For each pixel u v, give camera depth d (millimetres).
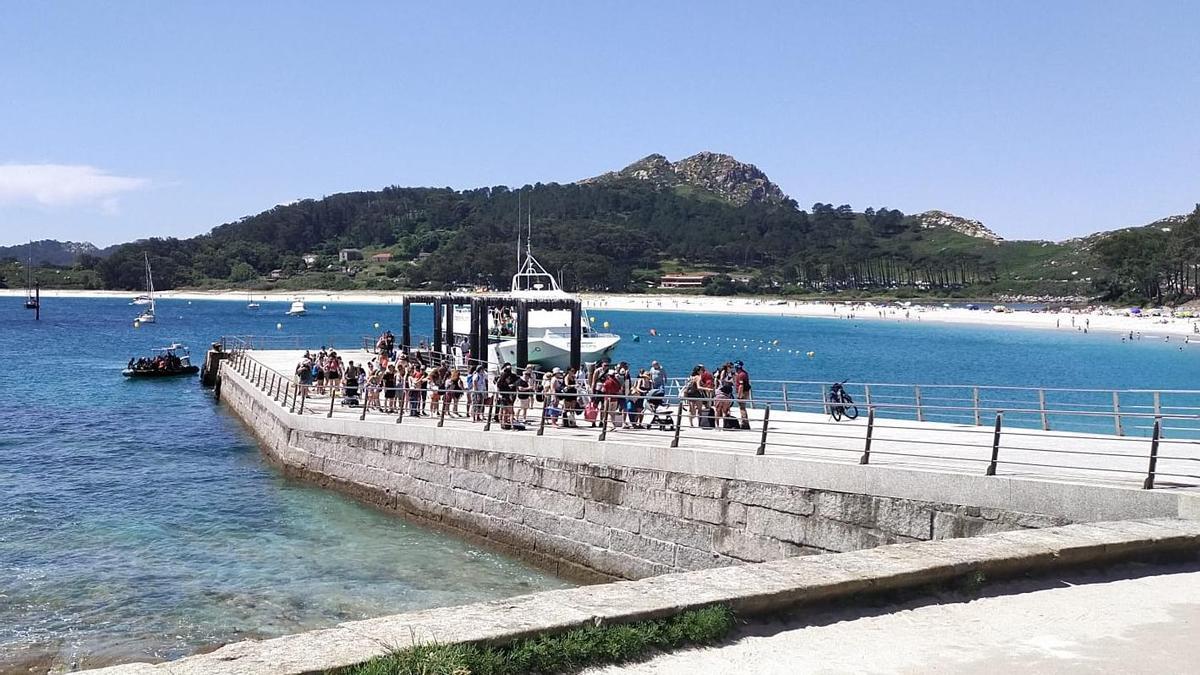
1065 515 13445
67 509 25078
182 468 30703
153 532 22641
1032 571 10086
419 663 6875
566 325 50031
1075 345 107750
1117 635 8477
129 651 15203
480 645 7410
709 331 139250
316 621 16594
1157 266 164125
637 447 18359
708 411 22781
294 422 28844
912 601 9281
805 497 15945
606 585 8969
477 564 20078
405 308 46156
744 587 8844
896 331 139250
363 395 31406
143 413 45500
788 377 71250
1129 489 12992
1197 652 8070
